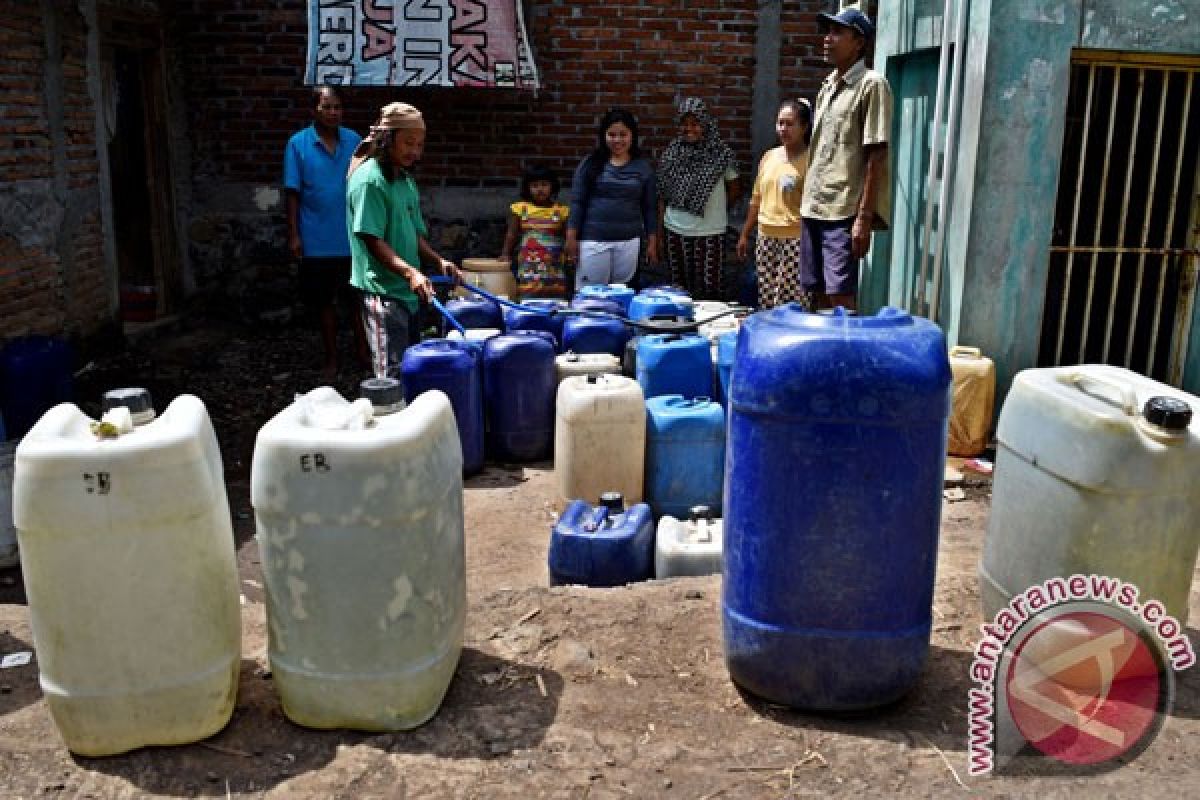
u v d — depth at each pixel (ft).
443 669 9.34
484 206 29.73
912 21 20.39
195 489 8.43
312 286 24.86
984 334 18.49
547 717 9.45
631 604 11.55
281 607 8.84
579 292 23.54
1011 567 10.40
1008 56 17.31
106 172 26.48
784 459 8.78
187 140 29.63
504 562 14.70
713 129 26.07
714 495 15.55
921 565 9.02
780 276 23.81
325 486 8.40
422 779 8.60
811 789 8.52
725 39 29.01
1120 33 17.39
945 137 19.24
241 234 29.99
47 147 23.56
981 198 17.92
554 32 28.81
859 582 8.90
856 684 9.19
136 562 8.34
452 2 26.20
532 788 8.50
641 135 29.53
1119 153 19.26
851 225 19.77
